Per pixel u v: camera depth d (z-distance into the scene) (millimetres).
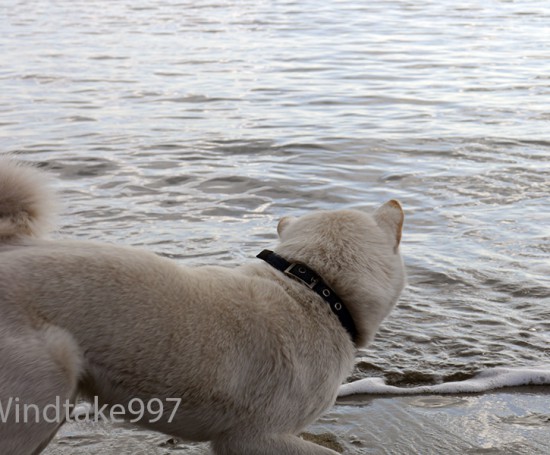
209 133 10867
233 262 6684
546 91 13711
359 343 3941
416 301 6070
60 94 13164
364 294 3846
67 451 4215
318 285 3799
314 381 3729
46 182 3732
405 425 4512
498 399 4816
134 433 4406
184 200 8242
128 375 3381
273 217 7848
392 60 16734
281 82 14492
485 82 14500
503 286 6344
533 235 7387
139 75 14891
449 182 8898
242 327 3570
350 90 13852
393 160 9734
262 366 3592
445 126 11344
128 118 11656
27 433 3211
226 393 3539
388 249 3957
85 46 18266
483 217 7848
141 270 3465
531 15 24453
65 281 3316
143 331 3375
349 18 23656
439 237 7359
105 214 7738
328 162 9648
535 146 10281
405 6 26766
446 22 22906
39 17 23750
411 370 5133
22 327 3203
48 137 10484
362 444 4320
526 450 4254
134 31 20891
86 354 3320
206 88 13844
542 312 5938
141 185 8656
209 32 20734
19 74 14742
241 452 3654
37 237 3654
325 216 3984
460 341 5488
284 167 9414
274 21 22906
